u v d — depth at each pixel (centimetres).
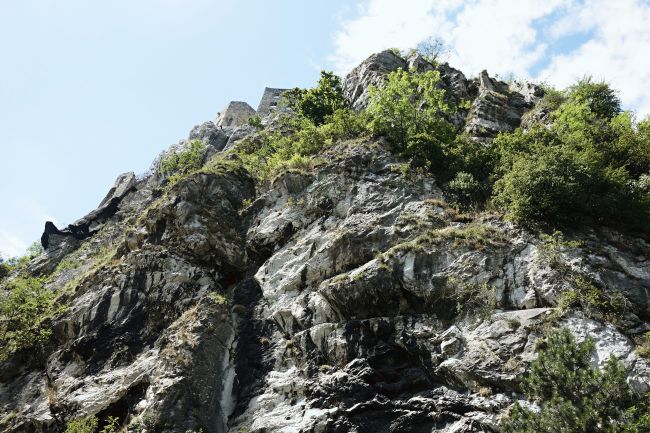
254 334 2477
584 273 2023
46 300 3002
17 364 2673
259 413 2158
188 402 2162
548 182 2336
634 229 2272
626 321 1880
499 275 2127
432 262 2220
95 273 2995
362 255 2453
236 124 7006
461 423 1819
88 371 2519
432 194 2756
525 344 1891
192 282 2734
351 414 2011
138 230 3048
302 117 4684
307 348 2266
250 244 2892
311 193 2916
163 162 5478
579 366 1569
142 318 2659
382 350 2114
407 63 5150
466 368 1912
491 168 3044
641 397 1476
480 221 2434
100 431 2211
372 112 3447
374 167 2944
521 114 4066
